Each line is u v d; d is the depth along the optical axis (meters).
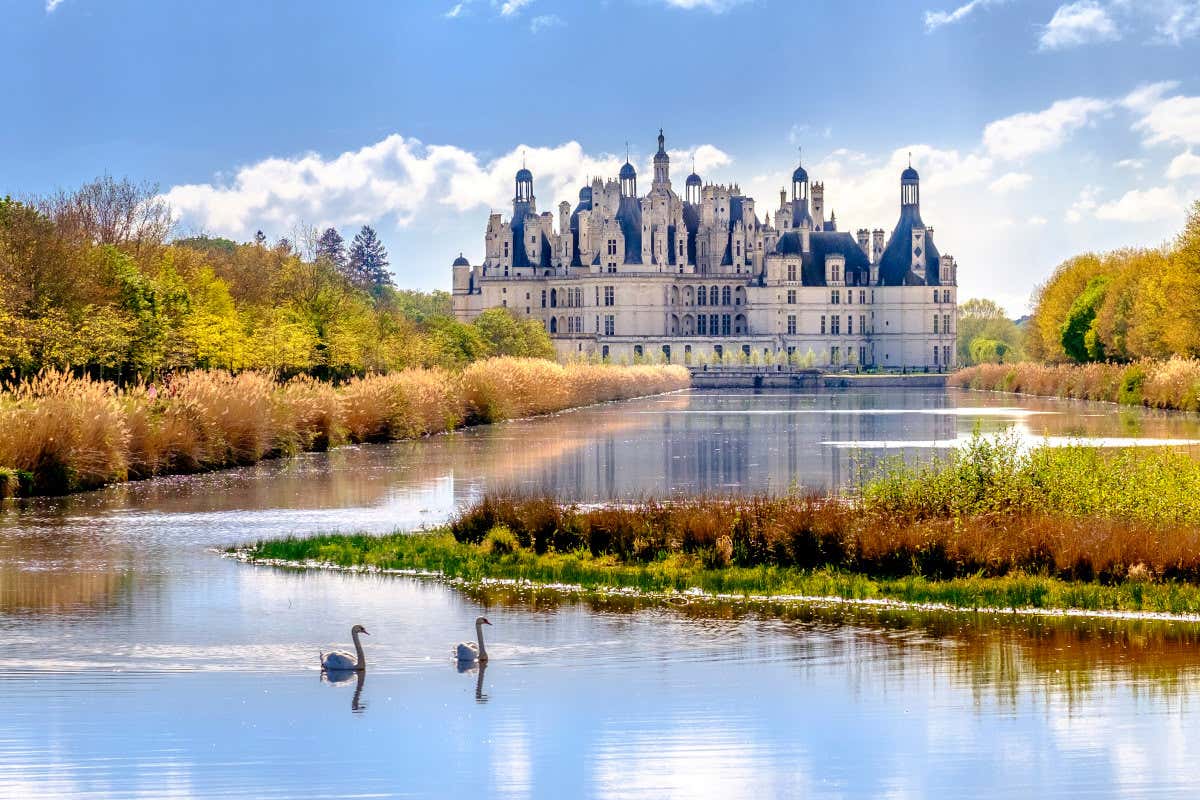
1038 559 47.16
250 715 33.78
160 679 36.41
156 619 42.44
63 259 99.75
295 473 81.00
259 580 48.09
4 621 42.12
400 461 88.69
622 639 40.28
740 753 31.67
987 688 35.91
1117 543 46.47
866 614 43.06
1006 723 33.44
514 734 32.66
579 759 31.02
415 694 35.34
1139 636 40.38
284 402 93.31
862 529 49.06
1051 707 34.44
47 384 75.88
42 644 39.53
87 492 71.00
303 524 61.16
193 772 30.42
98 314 97.69
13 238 97.62
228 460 84.12
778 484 75.62
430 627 41.66
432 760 31.05
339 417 100.25
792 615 42.97
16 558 52.41
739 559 49.88
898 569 47.69
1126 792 29.59
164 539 56.81
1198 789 29.69
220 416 83.88
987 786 29.91
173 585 47.28
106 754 31.28
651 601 44.81
